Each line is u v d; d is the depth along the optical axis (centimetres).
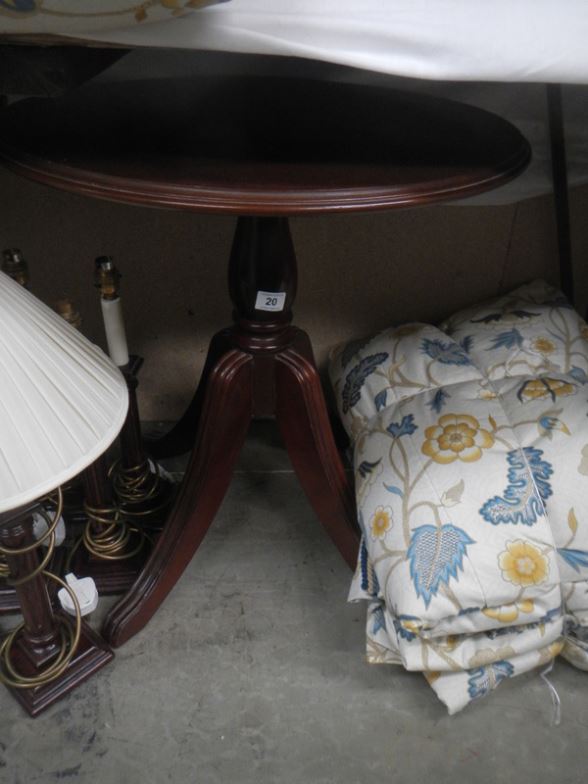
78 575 82
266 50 48
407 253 98
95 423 49
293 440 74
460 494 68
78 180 50
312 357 73
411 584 65
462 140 62
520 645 68
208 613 81
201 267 96
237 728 70
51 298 98
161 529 88
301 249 96
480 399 77
